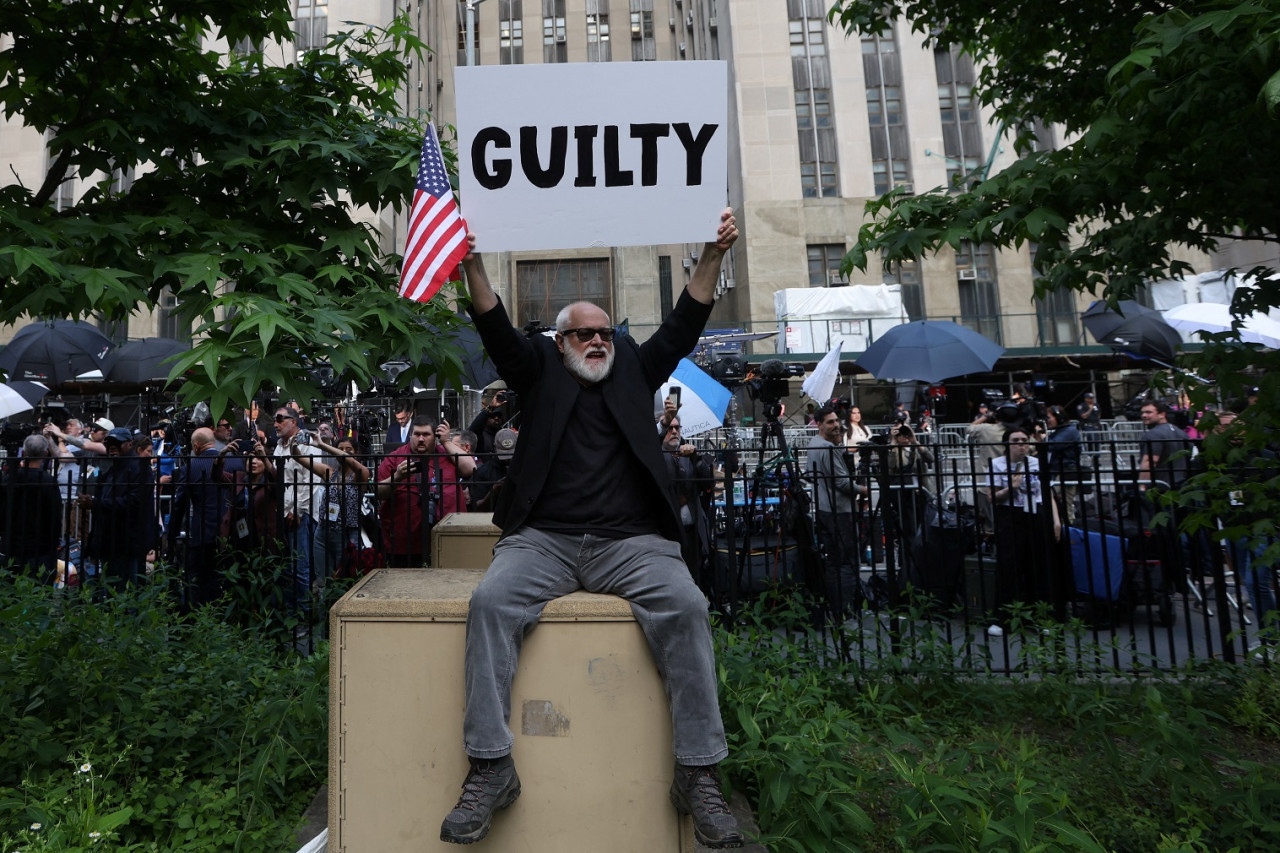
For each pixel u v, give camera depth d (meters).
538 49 38.94
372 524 6.70
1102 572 6.79
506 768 2.46
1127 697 4.89
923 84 29.97
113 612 4.64
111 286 2.89
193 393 2.82
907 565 5.80
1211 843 3.39
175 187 3.77
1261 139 3.32
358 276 3.60
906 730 4.63
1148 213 4.28
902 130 30.02
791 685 3.96
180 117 3.69
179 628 4.97
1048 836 3.00
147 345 13.33
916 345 11.33
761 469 6.29
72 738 3.65
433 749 2.56
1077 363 25.16
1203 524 3.87
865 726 4.64
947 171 29.55
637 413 2.79
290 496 7.00
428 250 2.80
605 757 2.56
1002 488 6.90
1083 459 9.06
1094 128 3.60
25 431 10.29
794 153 29.81
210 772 3.68
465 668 2.51
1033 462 7.33
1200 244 4.06
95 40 3.67
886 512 5.85
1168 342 11.13
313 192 3.66
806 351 25.34
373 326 3.46
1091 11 4.62
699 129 2.86
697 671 2.48
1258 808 3.19
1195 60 3.10
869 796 3.70
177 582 6.04
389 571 3.21
